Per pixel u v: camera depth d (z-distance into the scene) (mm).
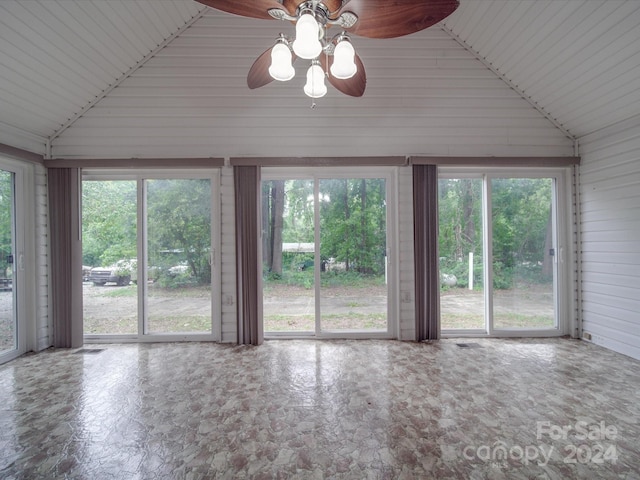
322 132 3311
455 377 2469
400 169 3371
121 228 3385
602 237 3121
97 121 3230
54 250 3199
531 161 3285
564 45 2568
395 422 1888
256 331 3252
